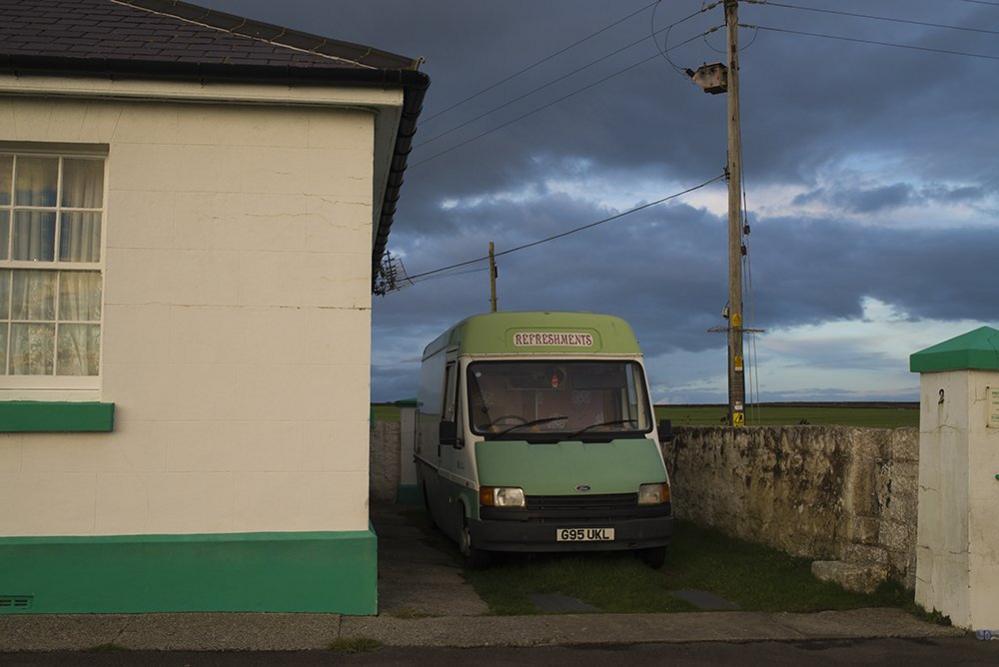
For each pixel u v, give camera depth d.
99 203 7.80
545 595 8.83
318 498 7.57
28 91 7.37
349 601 7.46
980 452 7.58
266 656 6.30
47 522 7.26
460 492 10.62
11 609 7.12
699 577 9.62
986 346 7.63
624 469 9.91
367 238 7.82
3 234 7.67
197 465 7.46
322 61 7.82
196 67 7.39
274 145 7.79
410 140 8.82
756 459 11.63
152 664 6.04
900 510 8.77
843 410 76.38
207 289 7.61
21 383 7.52
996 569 7.52
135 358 7.47
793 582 9.16
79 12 8.62
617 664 6.36
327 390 7.66
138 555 7.27
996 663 6.57
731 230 18.69
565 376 10.77
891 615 7.96
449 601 8.22
